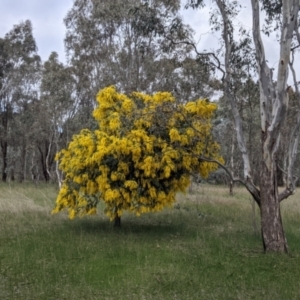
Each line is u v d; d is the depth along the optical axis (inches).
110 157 398.6
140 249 355.3
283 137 637.3
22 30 1257.4
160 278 279.9
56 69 1044.5
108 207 426.0
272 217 354.0
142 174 405.7
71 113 983.0
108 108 423.5
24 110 1333.7
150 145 398.3
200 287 265.1
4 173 1457.9
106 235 409.7
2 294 248.8
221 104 666.2
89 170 406.9
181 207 577.6
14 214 524.7
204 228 462.9
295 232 446.0
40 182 1396.4
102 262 315.6
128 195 402.9
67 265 307.1
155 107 404.2
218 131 684.1
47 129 1181.7
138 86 805.2
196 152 415.2
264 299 244.7
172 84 719.7
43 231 424.8
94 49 887.7
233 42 436.8
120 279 279.1
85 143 399.5
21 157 1535.4
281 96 333.1
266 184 354.9
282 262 322.0
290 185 359.6
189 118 414.9
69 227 450.0
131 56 819.4
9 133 1368.1
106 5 835.4
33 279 276.4
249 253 350.9
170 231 440.1
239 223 499.8
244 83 469.7
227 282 275.4
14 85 1275.8
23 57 1263.5
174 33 445.4
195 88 704.4
